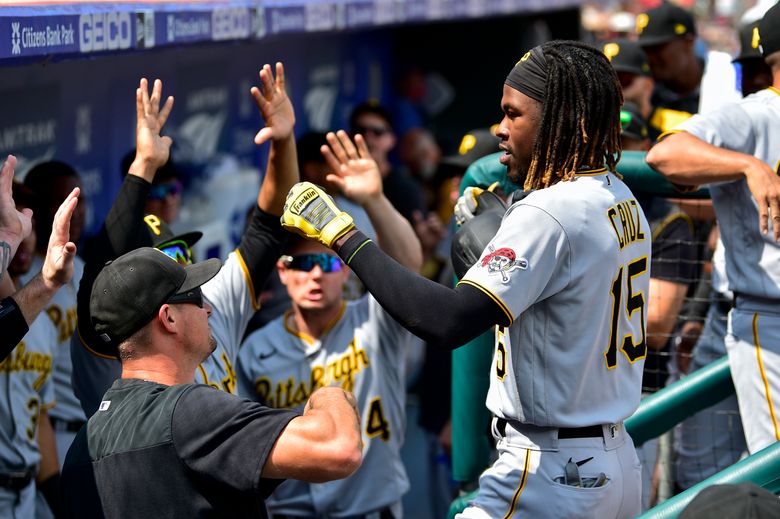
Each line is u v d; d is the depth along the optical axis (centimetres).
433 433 1027
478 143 1004
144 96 617
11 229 526
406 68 1895
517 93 491
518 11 1642
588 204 477
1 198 527
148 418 466
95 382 596
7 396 736
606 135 492
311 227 486
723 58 956
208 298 638
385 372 755
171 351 495
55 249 517
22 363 750
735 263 596
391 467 757
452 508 664
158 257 496
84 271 587
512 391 494
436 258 1270
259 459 449
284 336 774
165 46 768
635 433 661
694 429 751
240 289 651
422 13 1345
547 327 483
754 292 586
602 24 2173
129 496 462
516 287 462
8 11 584
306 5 1025
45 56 615
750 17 1007
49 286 518
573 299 477
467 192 554
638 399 512
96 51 673
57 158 966
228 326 643
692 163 562
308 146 1020
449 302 458
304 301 748
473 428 667
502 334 499
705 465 746
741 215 588
